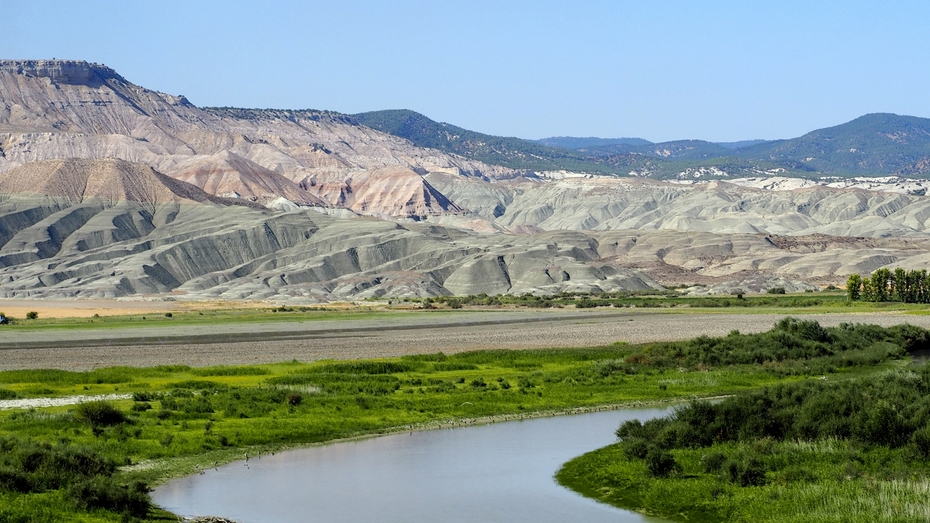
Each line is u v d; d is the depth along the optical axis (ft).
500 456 180.86
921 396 197.47
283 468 169.89
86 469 147.23
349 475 165.17
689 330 458.50
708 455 163.32
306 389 245.65
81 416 190.80
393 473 167.02
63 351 364.58
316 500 148.66
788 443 174.60
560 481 161.68
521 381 272.72
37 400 227.20
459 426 212.02
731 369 305.12
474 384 263.29
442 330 470.39
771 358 329.31
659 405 242.99
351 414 217.56
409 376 285.64
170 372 291.38
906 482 147.33
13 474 136.05
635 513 142.82
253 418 208.54
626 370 301.43
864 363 326.03
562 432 205.57
